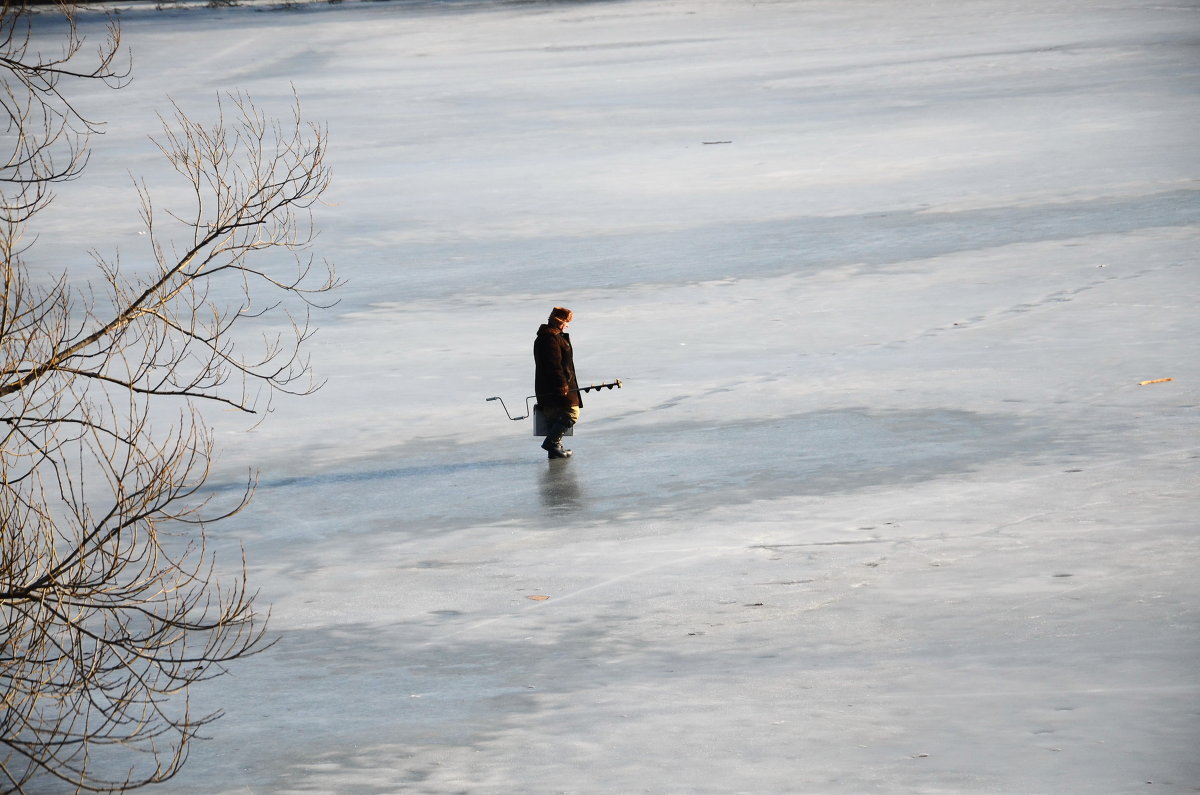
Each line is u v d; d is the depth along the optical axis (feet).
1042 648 99.91
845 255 293.84
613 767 85.46
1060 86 565.53
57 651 102.94
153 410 200.13
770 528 135.23
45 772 89.15
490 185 423.64
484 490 156.56
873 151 443.32
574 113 596.29
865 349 213.87
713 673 100.12
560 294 274.77
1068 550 122.01
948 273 265.54
